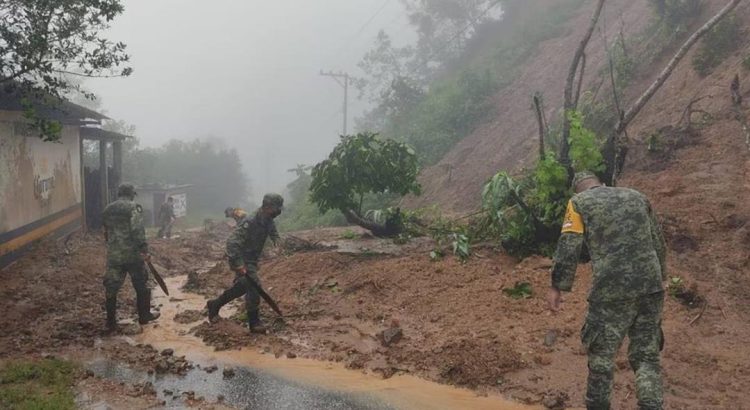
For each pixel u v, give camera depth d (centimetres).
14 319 732
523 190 841
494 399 477
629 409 438
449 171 1827
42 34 802
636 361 396
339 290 783
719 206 715
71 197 1412
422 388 505
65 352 624
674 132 920
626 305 389
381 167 944
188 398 495
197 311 787
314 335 654
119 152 1978
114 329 695
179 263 1254
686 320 563
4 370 546
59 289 891
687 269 638
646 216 402
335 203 970
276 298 802
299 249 1052
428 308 672
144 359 598
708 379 473
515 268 740
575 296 631
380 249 924
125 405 477
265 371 561
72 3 810
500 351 539
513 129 1794
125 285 941
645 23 1611
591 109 1248
